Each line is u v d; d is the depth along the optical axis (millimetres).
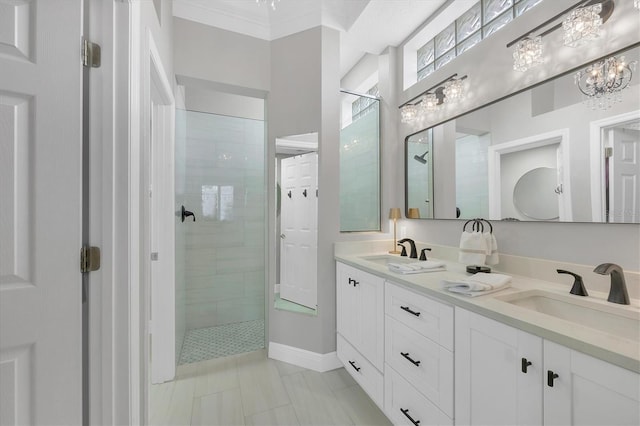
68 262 888
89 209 971
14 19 835
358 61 3023
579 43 1231
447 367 1167
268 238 2373
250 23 2287
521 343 877
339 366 2176
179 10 2082
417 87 2246
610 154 1154
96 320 966
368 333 1747
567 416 764
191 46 2105
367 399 1800
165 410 1688
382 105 2508
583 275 1229
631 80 1098
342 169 2441
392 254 2215
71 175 891
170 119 1977
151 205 1961
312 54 2199
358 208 2455
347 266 2014
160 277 1971
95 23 979
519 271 1481
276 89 2324
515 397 897
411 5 1979
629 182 1101
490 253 1531
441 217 2020
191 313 2867
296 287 2312
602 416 695
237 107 3240
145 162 1196
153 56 1401
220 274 2971
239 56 2250
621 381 660
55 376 869
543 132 1395
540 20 1421
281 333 2295
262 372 2109
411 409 1373
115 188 993
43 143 859
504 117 1589
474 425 1043
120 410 992
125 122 1004
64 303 881
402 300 1445
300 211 2305
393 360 1512
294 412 1677
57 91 876
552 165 1355
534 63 1419
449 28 2086
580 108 1253
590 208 1214
